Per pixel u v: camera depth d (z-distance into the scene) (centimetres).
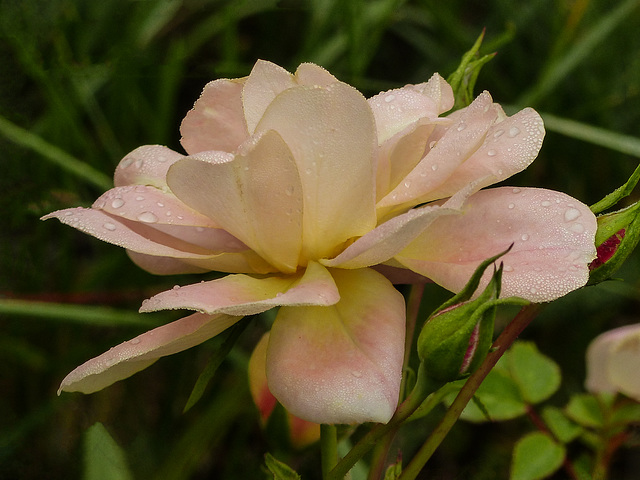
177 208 26
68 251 44
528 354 34
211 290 24
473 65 29
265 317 43
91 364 24
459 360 25
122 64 43
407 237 24
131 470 40
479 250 25
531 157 25
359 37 44
